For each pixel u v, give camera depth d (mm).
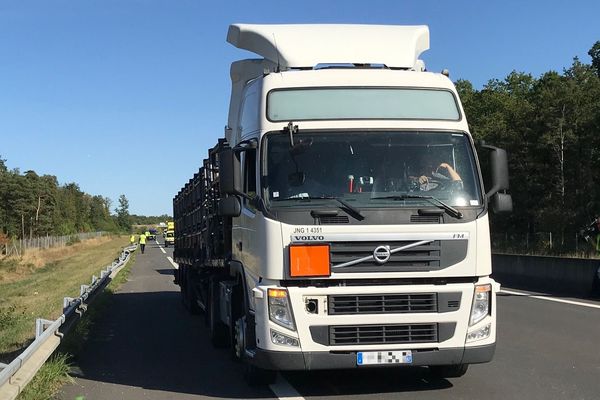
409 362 6332
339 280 6312
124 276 27531
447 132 6883
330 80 6961
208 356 9648
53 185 85812
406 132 6805
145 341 11172
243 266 7324
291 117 6781
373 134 6750
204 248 11664
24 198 71875
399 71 7148
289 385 7406
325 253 6227
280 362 6230
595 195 30750
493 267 22312
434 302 6387
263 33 8055
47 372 7582
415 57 8008
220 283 9562
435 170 6703
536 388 7129
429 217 6422
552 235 29734
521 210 34406
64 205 97500
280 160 6590
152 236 100250
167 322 13734
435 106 7008
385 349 6312
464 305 6426
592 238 24312
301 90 6891
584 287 17125
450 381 7496
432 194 6574
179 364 9047
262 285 6391
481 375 7781
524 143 33844
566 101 31547
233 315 7957
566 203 31500
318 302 6266
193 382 7855
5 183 71062
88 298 14219
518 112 34500
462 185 6684
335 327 6277
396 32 8141
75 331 10953
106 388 7637
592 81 32188
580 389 7070
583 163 31562
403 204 6441
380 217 6340
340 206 6355
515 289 18109
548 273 18969
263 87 6922
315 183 6512
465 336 6422
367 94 6930
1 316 12898
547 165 33531
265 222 6332
